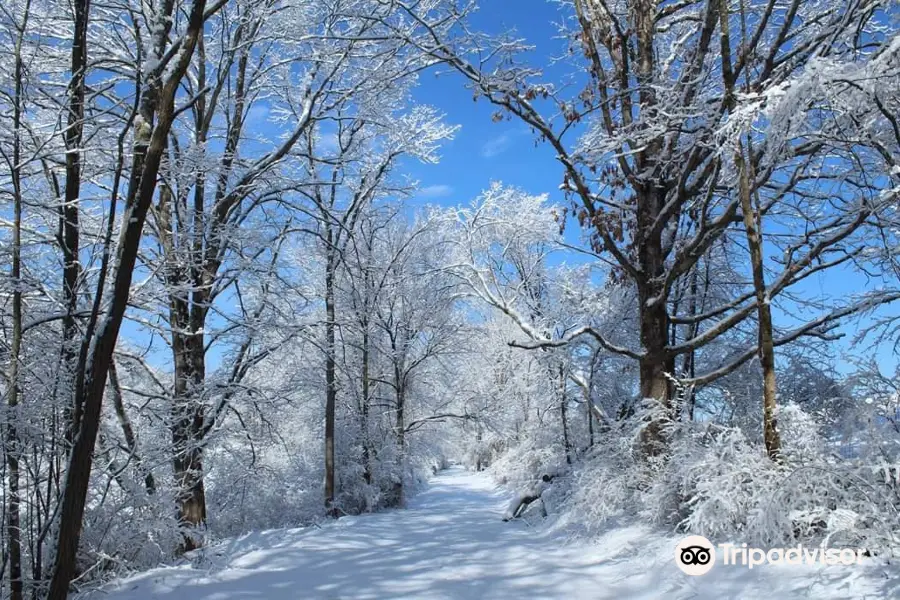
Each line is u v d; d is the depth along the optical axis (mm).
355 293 17844
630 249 10266
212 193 11422
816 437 5742
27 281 6527
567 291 13617
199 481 10383
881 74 4926
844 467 5117
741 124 5770
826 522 4730
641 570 6102
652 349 9133
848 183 7988
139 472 8422
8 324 7023
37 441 5809
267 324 11461
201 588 6215
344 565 7281
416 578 6602
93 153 8312
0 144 6656
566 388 14211
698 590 4996
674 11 10312
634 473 8195
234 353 11969
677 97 8453
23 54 8102
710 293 12453
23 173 7652
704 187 9789
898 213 7688
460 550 8266
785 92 5250
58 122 6656
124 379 11195
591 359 12891
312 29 12430
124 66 10398
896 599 3770
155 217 9953
